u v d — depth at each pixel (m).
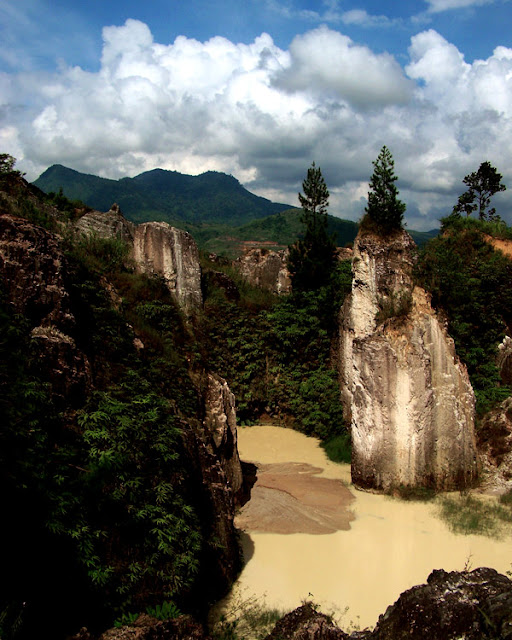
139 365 12.98
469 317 19.20
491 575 5.48
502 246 22.83
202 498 10.34
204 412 13.93
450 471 15.58
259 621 8.79
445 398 15.76
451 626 4.84
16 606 6.06
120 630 6.00
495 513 13.84
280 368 24.22
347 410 20.80
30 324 10.41
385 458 15.50
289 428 23.14
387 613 5.59
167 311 20.03
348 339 20.80
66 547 7.29
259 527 12.88
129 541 8.11
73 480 7.94
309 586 10.16
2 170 18.30
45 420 8.41
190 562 8.54
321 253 26.41
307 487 15.83
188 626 6.52
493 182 30.88
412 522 13.36
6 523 6.75
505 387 18.19
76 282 13.57
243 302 26.02
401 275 18.62
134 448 9.20
